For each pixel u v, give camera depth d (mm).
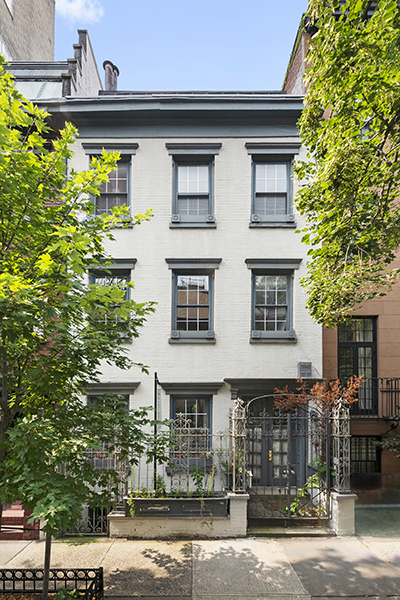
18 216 4551
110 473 5152
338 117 6129
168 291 10016
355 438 10516
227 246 10156
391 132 6109
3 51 14484
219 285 10062
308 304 8414
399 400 10406
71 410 5398
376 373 10664
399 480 10031
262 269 10133
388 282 6691
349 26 5488
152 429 9383
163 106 10016
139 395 9656
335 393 8711
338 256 7477
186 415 9766
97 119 10203
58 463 4406
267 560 6387
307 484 8125
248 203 10242
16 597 5254
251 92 12750
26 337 4258
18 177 4234
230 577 5879
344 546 6875
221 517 7285
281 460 9727
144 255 10094
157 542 7109
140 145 10312
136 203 10203
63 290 4383
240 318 9977
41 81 11438
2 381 4887
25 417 5156
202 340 9828
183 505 7352
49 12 19234
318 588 5590
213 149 10312
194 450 8680
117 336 5441
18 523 7488
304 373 9703
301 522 7633
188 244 10148
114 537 7301
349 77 5637
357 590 5551
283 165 10523
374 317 10836
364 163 6258
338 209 6883
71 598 4988
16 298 3521
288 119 10258
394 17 5102
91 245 5402
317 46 5934
